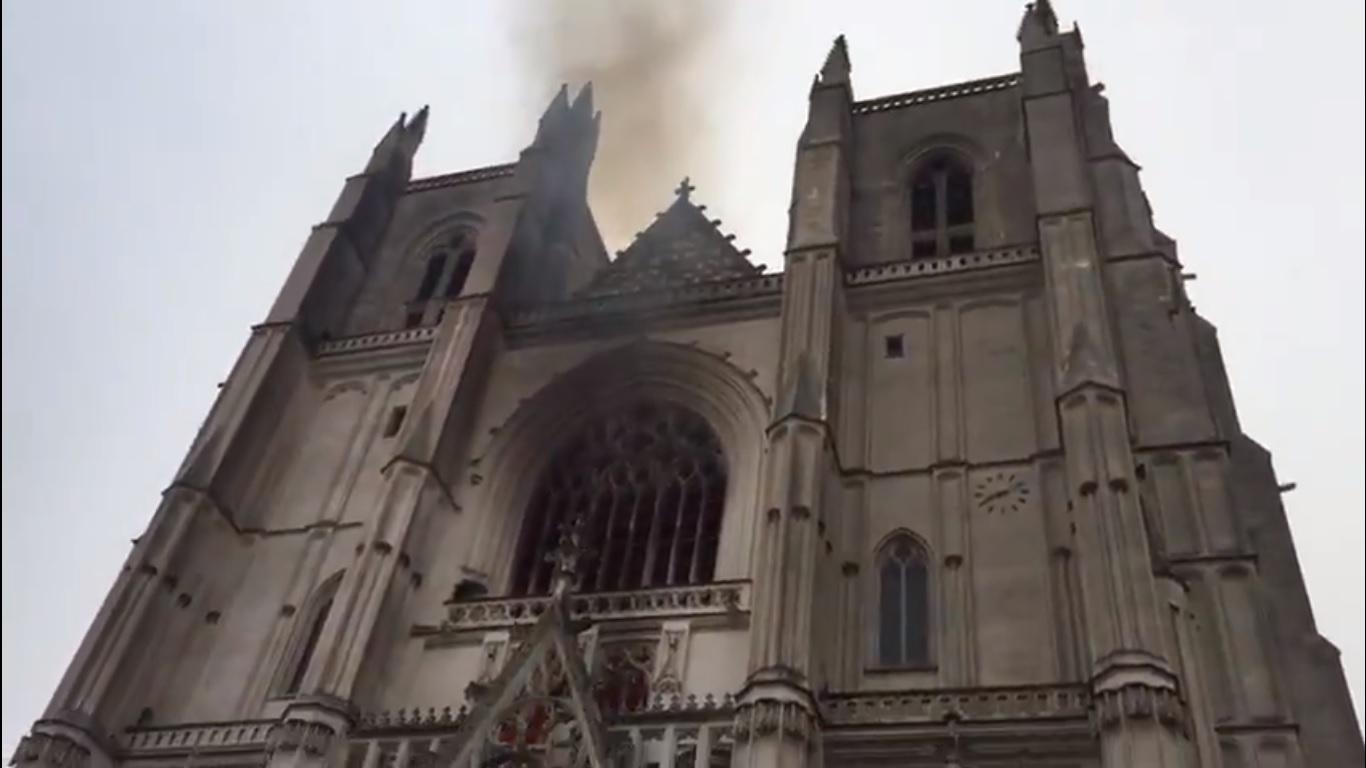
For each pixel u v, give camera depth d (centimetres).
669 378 4703
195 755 3628
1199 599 3209
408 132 6781
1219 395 4250
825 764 3016
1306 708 3194
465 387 4659
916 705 3086
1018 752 2905
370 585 3794
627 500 4469
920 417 4081
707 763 3017
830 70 5781
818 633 3278
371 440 4819
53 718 3628
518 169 6041
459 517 4303
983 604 3422
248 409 4734
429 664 3759
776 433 3753
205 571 4281
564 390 4775
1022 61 5394
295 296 5394
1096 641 2906
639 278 5647
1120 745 2666
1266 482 3872
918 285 4556
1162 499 3494
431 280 5928
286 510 4616
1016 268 4469
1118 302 4166
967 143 5400
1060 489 3634
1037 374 4066
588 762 3033
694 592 3659
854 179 5362
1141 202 4659
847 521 3750
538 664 3331
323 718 3391
